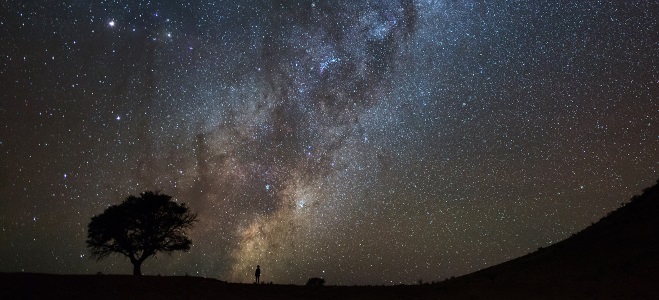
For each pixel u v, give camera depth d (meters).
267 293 23.38
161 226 38.72
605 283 21.00
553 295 20.00
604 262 24.08
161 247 38.69
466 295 21.55
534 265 26.92
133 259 38.62
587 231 31.16
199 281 25.20
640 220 28.36
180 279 25.06
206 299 20.61
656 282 20.12
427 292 23.31
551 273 24.28
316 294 23.53
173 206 39.59
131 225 38.16
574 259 25.89
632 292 19.38
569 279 22.64
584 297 19.31
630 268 22.17
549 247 31.50
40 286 20.50
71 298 18.66
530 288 21.70
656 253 23.27
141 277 24.72
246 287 24.59
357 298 22.38
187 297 20.59
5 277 21.84
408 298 21.83
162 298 19.97
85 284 21.70
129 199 39.00
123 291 20.80
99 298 19.05
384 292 23.86
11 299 17.98
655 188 32.19
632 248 24.83
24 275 22.73
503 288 22.34
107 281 22.81
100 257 38.19
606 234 28.52
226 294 22.19
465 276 29.03
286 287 25.67
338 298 22.53
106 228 37.59
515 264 28.91
